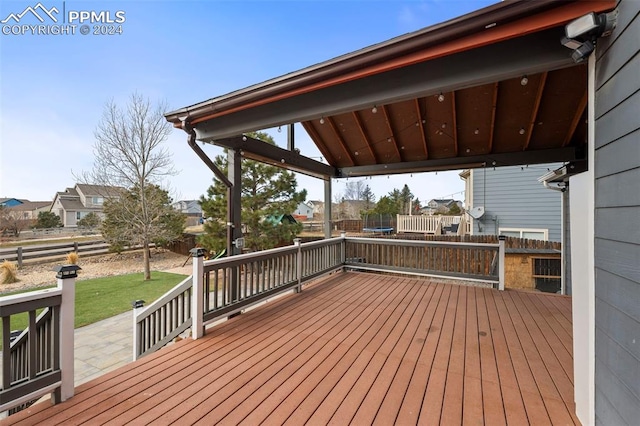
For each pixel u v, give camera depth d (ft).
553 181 16.85
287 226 33.99
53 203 94.07
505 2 5.56
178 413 6.14
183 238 49.34
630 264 4.09
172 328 12.16
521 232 30.55
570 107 13.58
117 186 35.81
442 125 16.10
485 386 7.14
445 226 55.01
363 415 6.09
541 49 6.26
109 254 48.19
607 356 4.71
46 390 6.17
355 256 21.03
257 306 13.85
